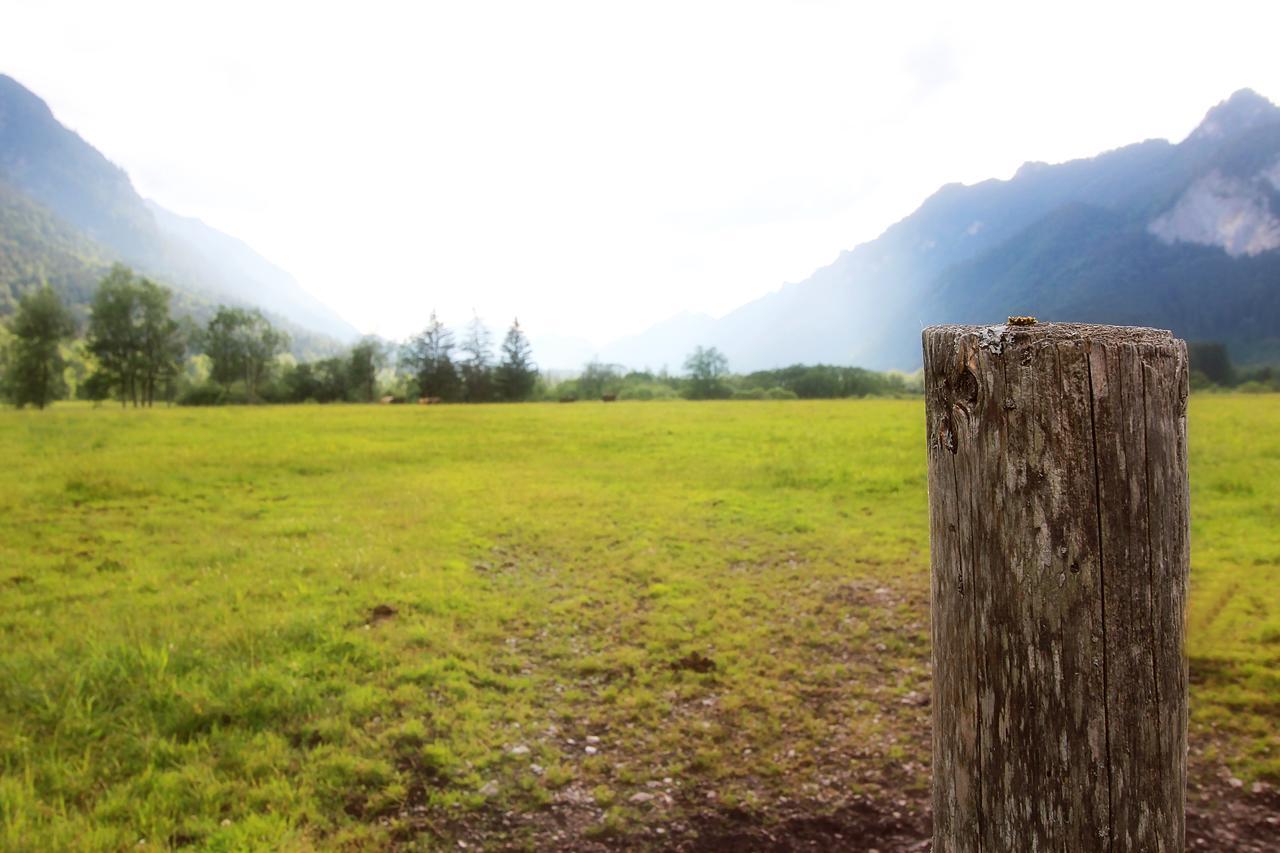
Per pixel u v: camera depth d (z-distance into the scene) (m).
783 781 4.95
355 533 11.13
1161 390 1.57
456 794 4.67
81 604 7.71
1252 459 17.17
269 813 4.34
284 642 6.63
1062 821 1.59
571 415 38.09
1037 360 1.55
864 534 11.47
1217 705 5.80
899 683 6.36
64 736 4.96
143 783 4.52
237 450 20.19
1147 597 1.58
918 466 17.31
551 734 5.50
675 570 9.68
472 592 8.52
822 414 36.03
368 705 5.59
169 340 79.56
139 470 15.95
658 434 26.23
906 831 4.43
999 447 1.60
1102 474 1.54
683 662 6.75
